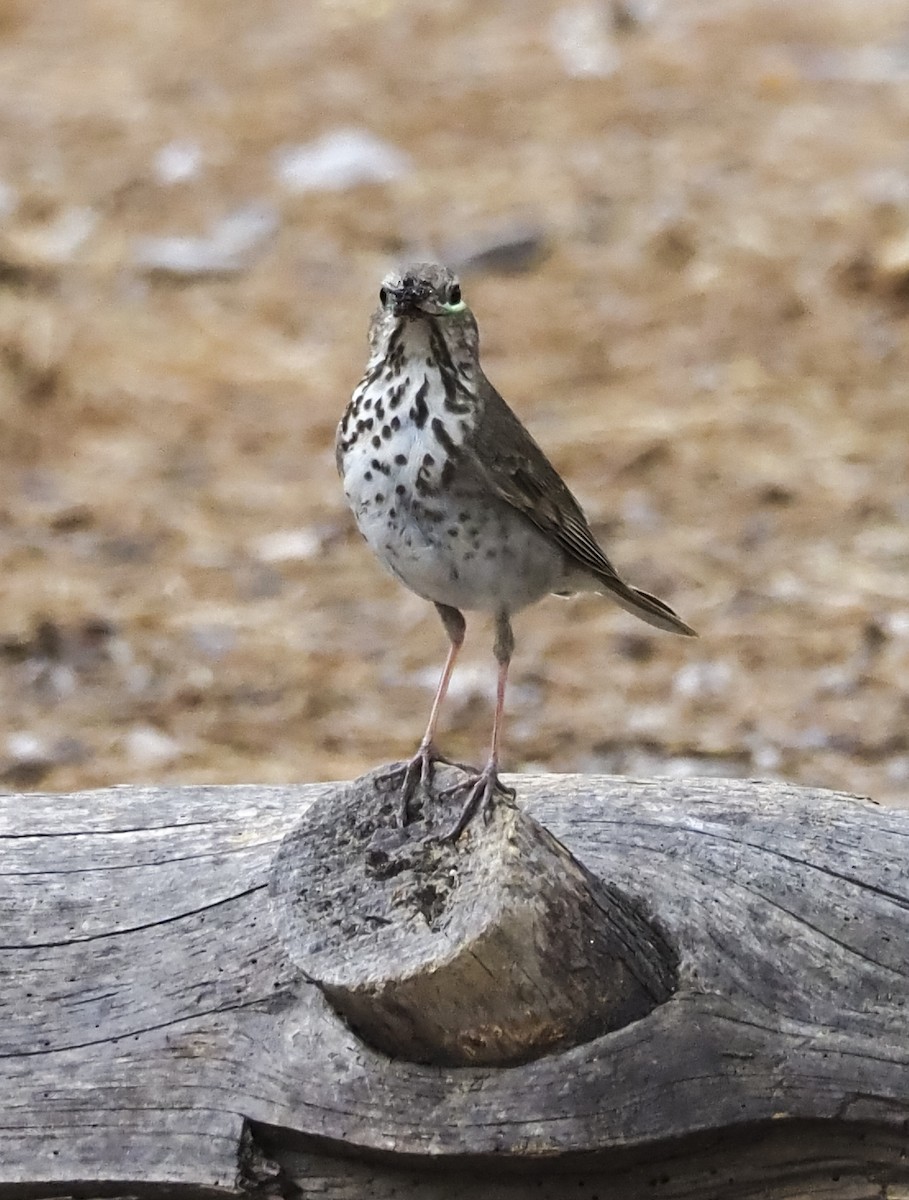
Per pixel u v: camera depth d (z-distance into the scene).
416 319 7.77
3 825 7.29
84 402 17.78
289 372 18.64
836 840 6.95
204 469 16.78
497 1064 6.46
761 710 12.76
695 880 6.84
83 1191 6.62
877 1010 6.60
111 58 28.36
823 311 19.09
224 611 14.42
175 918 6.95
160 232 21.80
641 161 23.33
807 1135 6.58
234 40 29.08
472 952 6.18
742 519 15.45
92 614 14.26
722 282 19.83
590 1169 6.52
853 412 17.23
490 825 6.49
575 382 18.03
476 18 29.70
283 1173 6.58
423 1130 6.40
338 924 6.53
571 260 20.75
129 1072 6.70
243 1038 6.65
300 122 25.12
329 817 6.77
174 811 7.30
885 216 21.02
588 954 6.32
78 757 12.35
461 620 8.62
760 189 22.19
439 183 23.00
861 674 13.16
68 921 7.01
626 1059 6.46
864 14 29.22
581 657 13.63
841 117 24.64
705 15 29.41
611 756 12.23
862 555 14.86
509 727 12.63
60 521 15.76
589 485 16.08
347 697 13.14
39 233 21.70
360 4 30.75
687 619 14.00
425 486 7.89
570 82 26.36
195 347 19.09
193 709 13.02
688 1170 6.59
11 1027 6.83
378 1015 6.40
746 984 6.61
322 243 21.50
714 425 17.05
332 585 14.83
